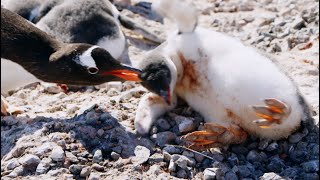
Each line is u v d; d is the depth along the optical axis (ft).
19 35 37.17
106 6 47.03
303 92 38.93
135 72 36.19
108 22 45.52
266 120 32.58
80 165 32.81
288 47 44.98
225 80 34.27
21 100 40.86
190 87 36.17
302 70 41.45
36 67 37.47
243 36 47.65
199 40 35.78
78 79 37.35
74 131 34.96
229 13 52.06
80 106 38.27
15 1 46.75
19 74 37.78
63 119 36.76
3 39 36.91
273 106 32.17
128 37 48.83
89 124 35.40
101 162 33.17
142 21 51.01
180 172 32.48
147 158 33.17
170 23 50.85
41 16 46.16
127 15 51.55
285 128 33.55
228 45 35.24
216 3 53.67
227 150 34.12
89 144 34.27
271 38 46.47
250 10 52.16
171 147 33.83
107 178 32.09
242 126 34.60
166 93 35.24
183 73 36.32
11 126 37.01
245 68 33.88
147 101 36.17
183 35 36.27
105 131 34.94
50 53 37.42
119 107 37.68
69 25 44.68
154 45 48.08
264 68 33.81
